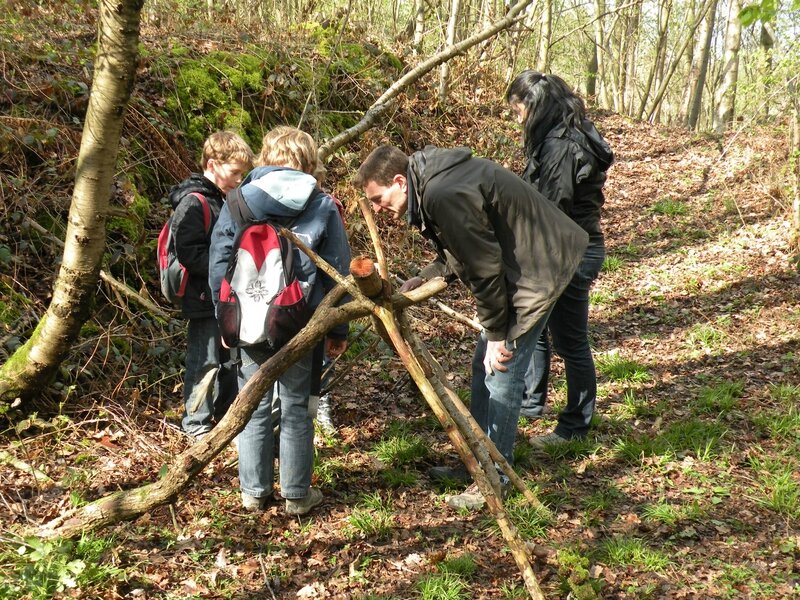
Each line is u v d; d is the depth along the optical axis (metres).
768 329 6.34
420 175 3.10
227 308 3.23
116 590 2.86
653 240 9.25
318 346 3.41
